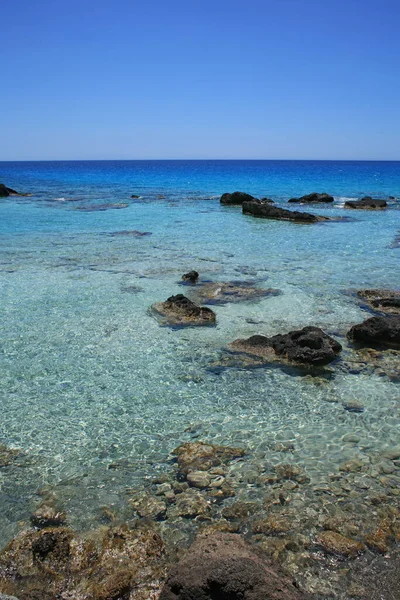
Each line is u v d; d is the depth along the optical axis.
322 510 6.15
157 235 26.22
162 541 5.66
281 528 5.84
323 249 22.50
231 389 9.37
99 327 12.43
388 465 7.07
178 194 53.19
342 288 16.06
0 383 9.49
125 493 6.50
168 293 15.34
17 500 6.37
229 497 6.41
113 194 52.44
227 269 18.56
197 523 5.95
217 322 12.84
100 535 5.76
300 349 10.49
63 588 5.09
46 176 99.25
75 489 6.58
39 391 9.23
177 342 11.54
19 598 4.98
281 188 63.25
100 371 10.05
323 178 90.19
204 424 8.17
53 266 18.81
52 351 10.98
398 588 5.05
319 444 7.59
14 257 20.34
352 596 4.95
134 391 9.26
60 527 5.88
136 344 11.41
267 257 20.77
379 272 18.19
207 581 4.30
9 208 37.84
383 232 27.36
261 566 4.52
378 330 11.33
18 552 5.50
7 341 11.47
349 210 37.97
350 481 6.72
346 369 10.21
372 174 109.00
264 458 7.23
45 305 14.10
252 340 11.27
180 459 7.19
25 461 7.17
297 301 14.64
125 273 17.83
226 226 29.56
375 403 8.86
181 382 9.62
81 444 7.61
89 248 22.48
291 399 9.01
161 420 8.29
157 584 5.08
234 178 92.00
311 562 5.36
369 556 5.46
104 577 5.18
